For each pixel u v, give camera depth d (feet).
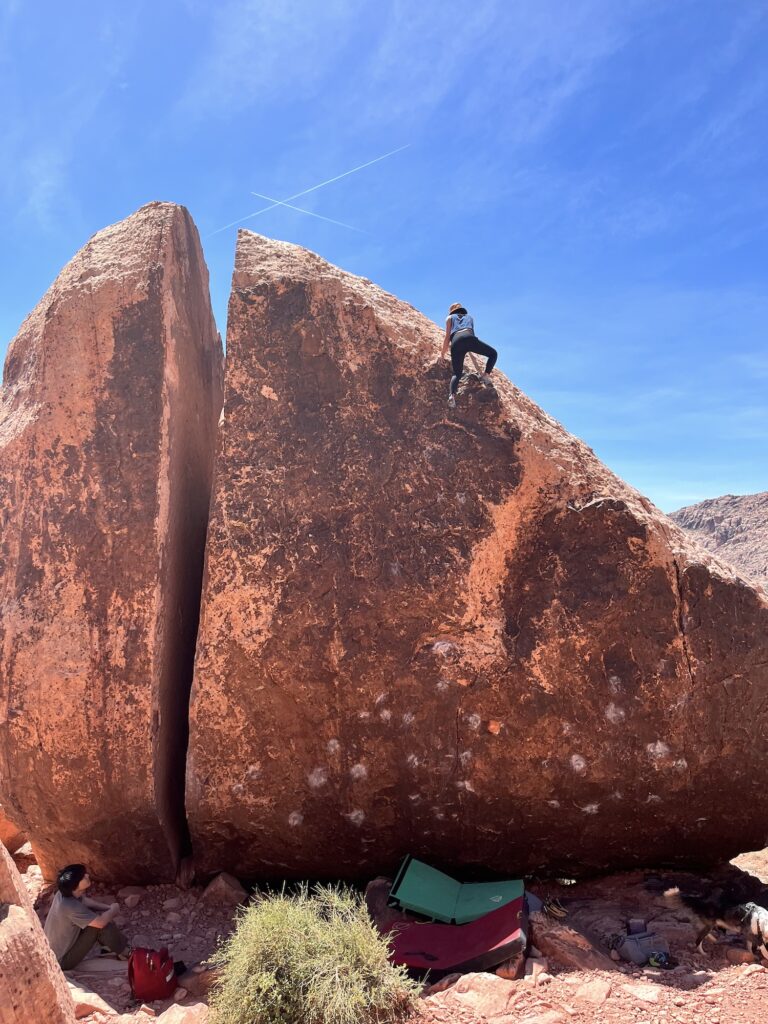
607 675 16.40
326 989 11.78
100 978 13.98
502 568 17.07
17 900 8.95
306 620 16.53
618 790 16.39
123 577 16.76
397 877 15.88
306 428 17.51
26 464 17.21
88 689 16.42
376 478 17.28
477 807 16.51
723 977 13.23
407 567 16.81
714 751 16.42
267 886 17.78
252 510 16.96
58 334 17.67
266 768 16.51
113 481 17.07
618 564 16.88
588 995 12.55
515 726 16.28
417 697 16.38
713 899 15.79
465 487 17.34
